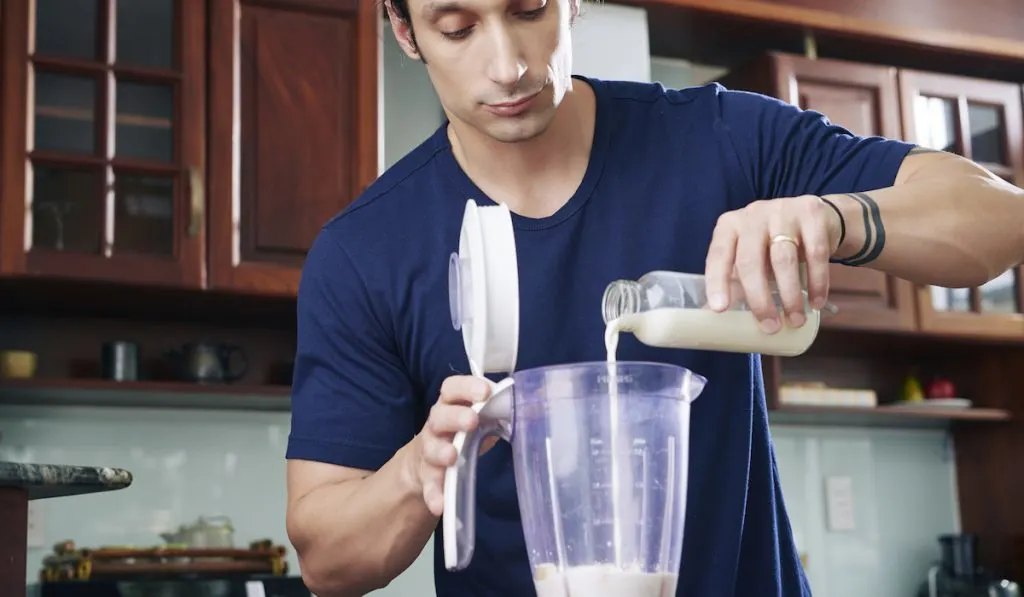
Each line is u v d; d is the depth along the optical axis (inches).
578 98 49.8
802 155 49.2
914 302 128.4
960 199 40.1
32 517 103.2
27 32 98.4
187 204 100.6
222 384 104.3
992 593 131.5
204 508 109.7
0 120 97.0
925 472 146.0
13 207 96.0
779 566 49.3
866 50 133.6
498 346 36.1
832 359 142.9
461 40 43.4
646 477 32.2
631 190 49.1
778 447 138.2
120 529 106.5
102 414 107.9
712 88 52.2
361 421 49.1
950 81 133.7
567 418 32.3
